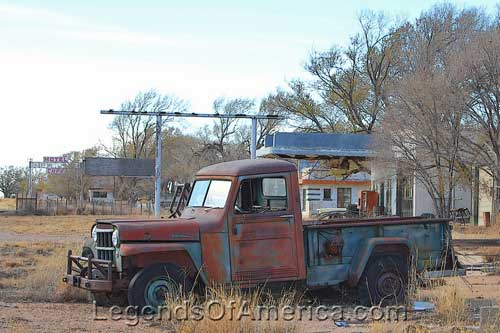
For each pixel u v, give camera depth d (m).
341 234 11.88
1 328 9.04
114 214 57.38
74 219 49.22
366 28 52.38
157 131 32.22
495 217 30.25
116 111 29.28
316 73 54.41
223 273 11.02
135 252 10.59
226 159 71.88
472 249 20.62
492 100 23.77
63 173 80.56
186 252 10.91
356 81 53.66
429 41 36.72
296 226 11.45
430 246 12.30
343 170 41.25
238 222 11.19
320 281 11.71
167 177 73.69
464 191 35.84
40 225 41.00
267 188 11.47
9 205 81.38
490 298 12.20
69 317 10.30
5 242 26.02
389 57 50.44
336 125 55.22
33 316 10.24
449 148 24.22
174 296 10.36
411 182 27.95
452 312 10.41
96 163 52.56
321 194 58.16
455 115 23.91
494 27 31.50
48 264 15.63
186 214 11.85
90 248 11.76
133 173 53.22
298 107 55.34
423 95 23.92
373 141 28.03
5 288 13.73
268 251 11.28
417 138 24.67
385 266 11.92
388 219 12.47
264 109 63.41
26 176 108.50
